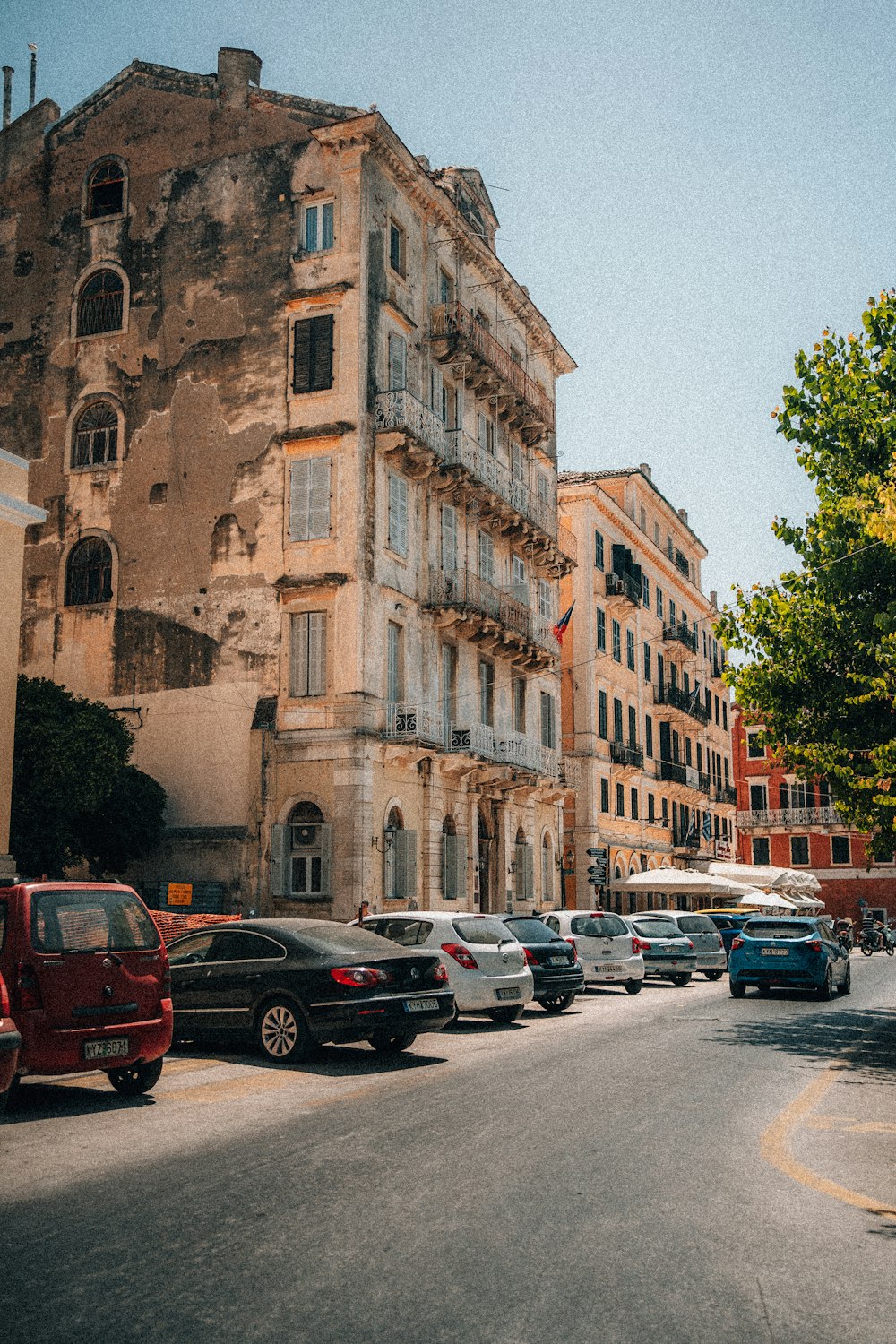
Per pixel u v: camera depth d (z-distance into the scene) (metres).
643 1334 4.77
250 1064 12.88
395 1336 4.69
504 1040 15.38
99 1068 10.05
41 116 34.53
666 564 59.28
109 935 10.48
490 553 37.19
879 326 17.78
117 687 30.83
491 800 35.88
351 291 29.69
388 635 30.20
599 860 46.06
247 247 31.23
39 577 32.31
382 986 12.71
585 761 46.56
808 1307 5.14
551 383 44.94
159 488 31.27
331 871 27.94
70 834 25.70
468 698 34.72
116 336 32.50
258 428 30.31
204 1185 7.07
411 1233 6.09
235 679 29.56
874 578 17.31
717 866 50.44
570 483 48.06
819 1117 9.84
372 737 28.41
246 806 28.73
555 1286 5.33
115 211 33.22
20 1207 6.57
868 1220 6.62
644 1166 7.77
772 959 22.84
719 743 71.69
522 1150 8.15
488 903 36.06
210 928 13.88
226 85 32.25
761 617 18.22
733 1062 13.17
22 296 33.91
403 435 29.64
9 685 19.56
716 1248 5.99
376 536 29.67
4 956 9.88
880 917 73.19
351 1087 11.20
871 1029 17.30
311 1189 6.99
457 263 35.81
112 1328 4.73
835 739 17.86
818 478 18.30
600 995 24.28
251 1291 5.18
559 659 42.59
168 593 30.67
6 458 19.73
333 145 30.42
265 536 29.80
